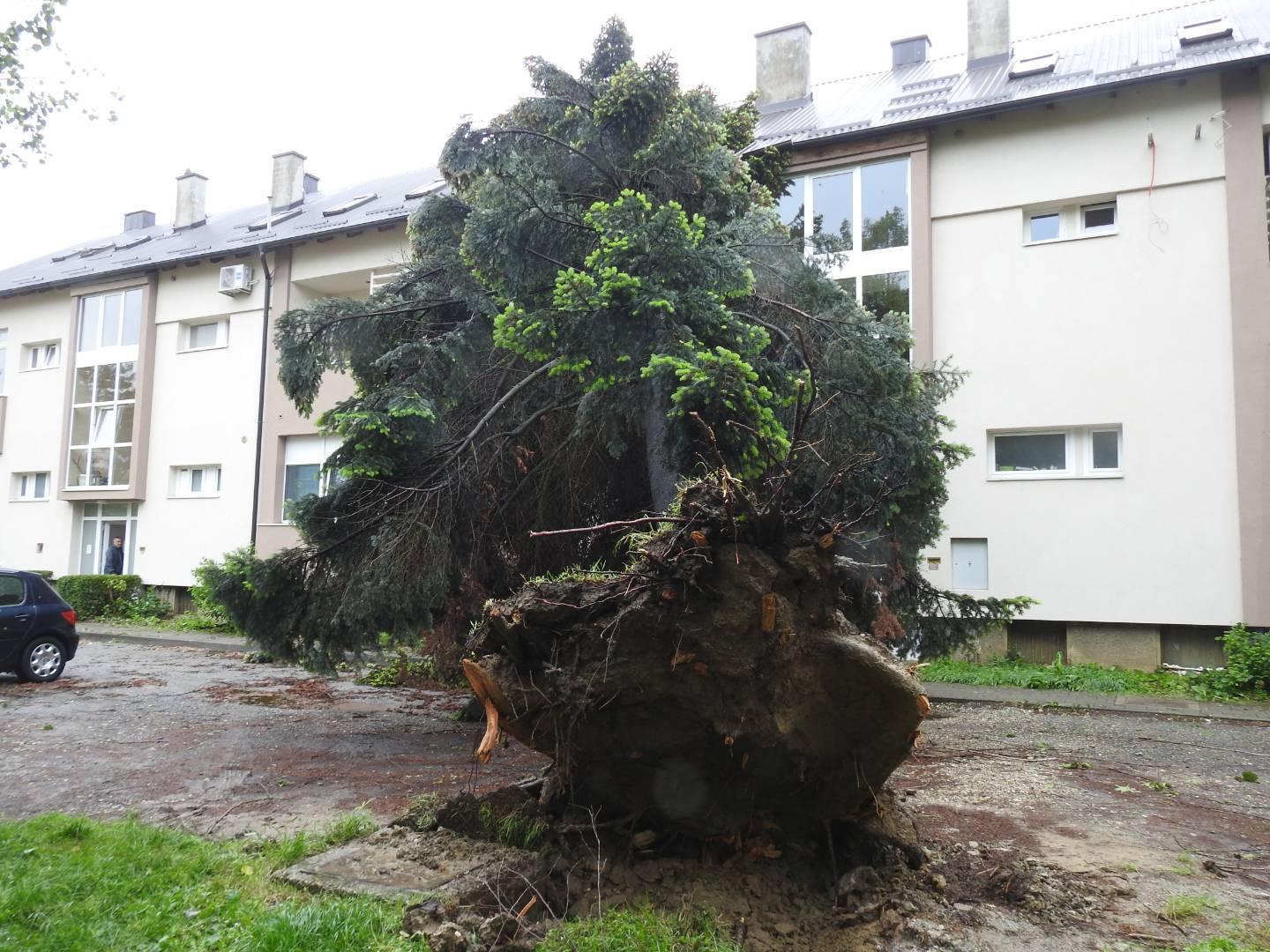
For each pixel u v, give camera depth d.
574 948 3.45
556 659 3.95
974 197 14.38
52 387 24.25
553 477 9.38
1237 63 12.54
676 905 3.87
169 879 4.28
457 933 3.51
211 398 20.97
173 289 21.86
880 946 3.57
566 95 8.44
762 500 3.95
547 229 7.62
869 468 7.83
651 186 8.19
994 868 4.36
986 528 13.80
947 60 19.69
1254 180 12.64
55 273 25.09
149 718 9.50
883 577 8.78
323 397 19.00
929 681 12.45
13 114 10.00
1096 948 3.52
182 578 21.05
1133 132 13.42
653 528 4.45
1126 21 18.17
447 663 8.94
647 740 4.06
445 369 8.60
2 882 4.06
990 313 14.12
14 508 24.59
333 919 3.63
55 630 12.23
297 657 8.93
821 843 4.29
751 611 3.66
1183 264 13.00
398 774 6.86
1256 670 11.33
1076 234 13.97
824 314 8.49
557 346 7.03
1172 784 6.64
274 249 20.02
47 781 6.57
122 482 22.19
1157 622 12.73
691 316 6.87
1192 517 12.65
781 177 11.92
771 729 3.83
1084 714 10.28
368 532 8.45
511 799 4.93
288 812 5.68
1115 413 13.23
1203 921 3.80
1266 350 12.37
